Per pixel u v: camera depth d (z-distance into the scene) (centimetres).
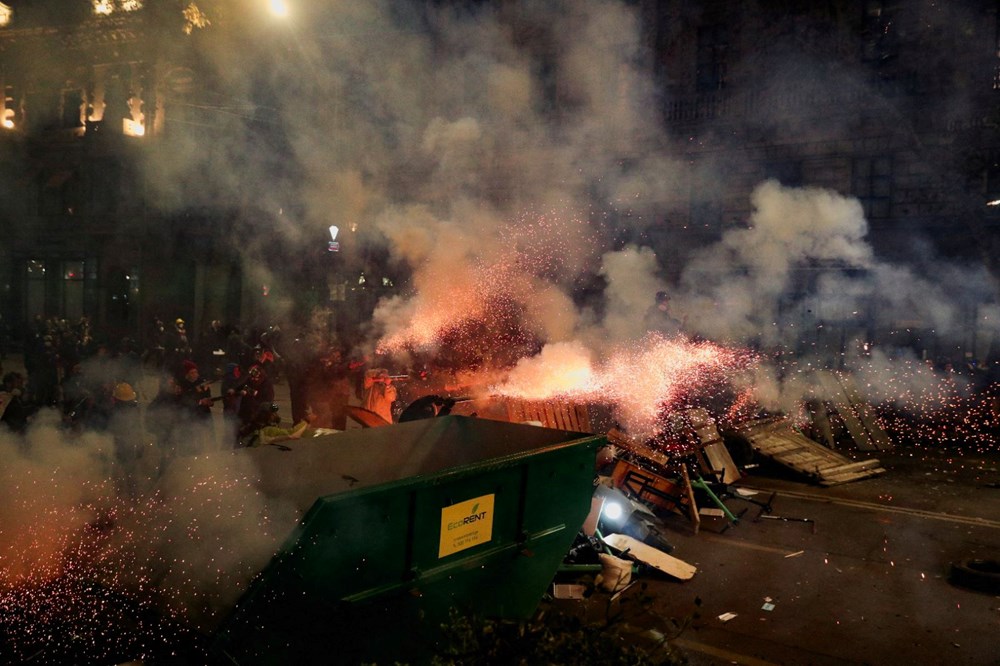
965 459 1216
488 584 435
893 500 935
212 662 300
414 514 375
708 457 984
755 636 529
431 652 401
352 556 348
